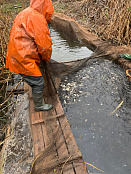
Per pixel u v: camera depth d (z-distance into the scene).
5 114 3.62
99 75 4.64
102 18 7.67
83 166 2.20
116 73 4.64
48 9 2.74
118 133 2.96
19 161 2.43
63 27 8.25
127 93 3.88
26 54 2.54
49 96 3.55
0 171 2.31
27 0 15.01
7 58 2.74
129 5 5.72
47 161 2.25
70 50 6.30
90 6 9.70
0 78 4.79
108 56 5.42
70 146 2.47
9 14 6.12
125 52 5.25
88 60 5.36
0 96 4.15
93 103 3.70
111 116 3.31
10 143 2.73
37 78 2.80
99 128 3.09
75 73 4.86
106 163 2.51
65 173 2.12
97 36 6.67
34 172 2.15
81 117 3.36
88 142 2.85
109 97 3.82
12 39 2.55
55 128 2.79
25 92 4.11
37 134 2.71
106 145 2.77
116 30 6.26
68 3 12.34
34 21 2.47
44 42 2.59
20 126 3.08
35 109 3.20
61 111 3.18
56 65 4.48
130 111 3.38
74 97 3.93
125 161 2.51
